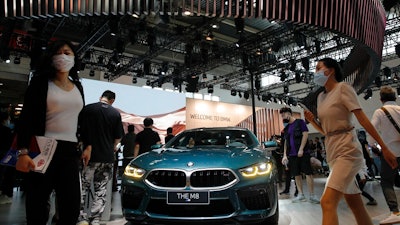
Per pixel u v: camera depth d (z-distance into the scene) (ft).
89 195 9.07
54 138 4.74
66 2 6.93
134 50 42.91
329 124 6.19
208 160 8.42
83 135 6.40
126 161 18.56
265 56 39.52
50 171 4.80
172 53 45.73
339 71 6.56
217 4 7.64
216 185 7.97
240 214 7.79
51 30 32.14
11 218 11.05
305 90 57.57
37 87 4.88
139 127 29.84
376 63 14.32
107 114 9.31
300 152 13.42
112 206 13.96
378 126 9.59
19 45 31.24
